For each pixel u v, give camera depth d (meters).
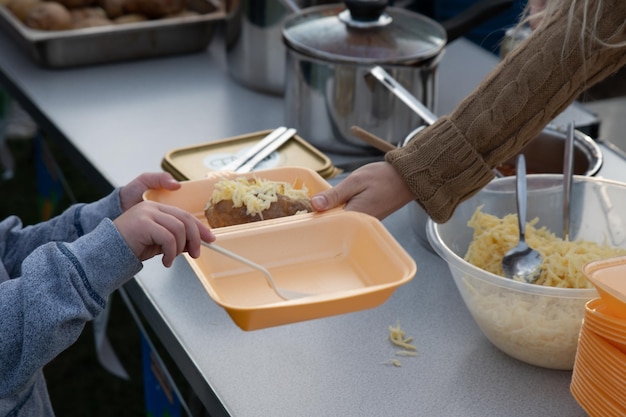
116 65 2.14
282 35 1.68
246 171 1.39
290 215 1.15
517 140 1.16
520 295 1.05
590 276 0.92
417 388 1.08
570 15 1.09
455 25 1.72
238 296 1.04
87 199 3.28
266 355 1.14
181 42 2.17
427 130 1.18
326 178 1.45
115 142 1.74
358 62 1.57
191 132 1.80
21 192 3.33
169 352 1.20
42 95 1.95
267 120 1.87
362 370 1.11
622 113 3.42
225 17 2.03
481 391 1.08
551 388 1.08
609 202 1.23
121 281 1.02
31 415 1.15
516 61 1.14
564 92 1.13
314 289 1.05
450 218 1.22
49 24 2.04
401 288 1.30
